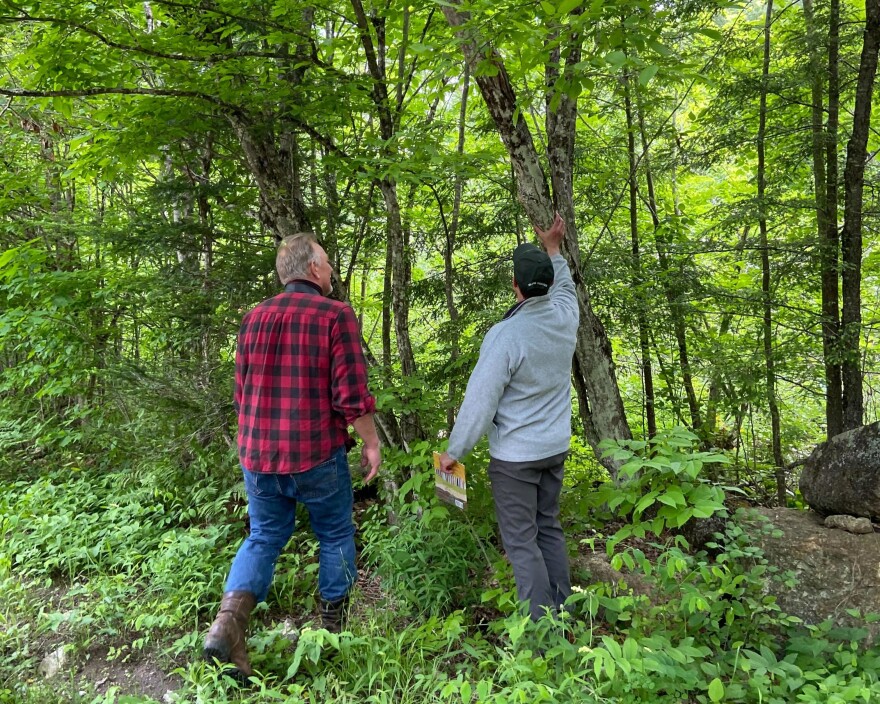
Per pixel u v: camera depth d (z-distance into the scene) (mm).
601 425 3424
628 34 2152
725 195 6695
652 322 4922
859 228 4156
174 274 4094
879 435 2896
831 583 2674
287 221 3699
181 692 2080
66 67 3141
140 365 4105
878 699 1759
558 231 2803
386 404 3023
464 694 1709
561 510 3014
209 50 3072
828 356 4254
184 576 2766
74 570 3059
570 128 3328
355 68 3920
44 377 5133
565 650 1973
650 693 1884
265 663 2293
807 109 4895
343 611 2508
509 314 2443
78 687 2248
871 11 3814
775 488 5270
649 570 2061
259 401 2293
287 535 2467
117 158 3775
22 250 4336
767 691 1887
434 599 2699
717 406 5141
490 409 2311
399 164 3047
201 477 3922
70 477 4383
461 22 2705
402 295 3617
